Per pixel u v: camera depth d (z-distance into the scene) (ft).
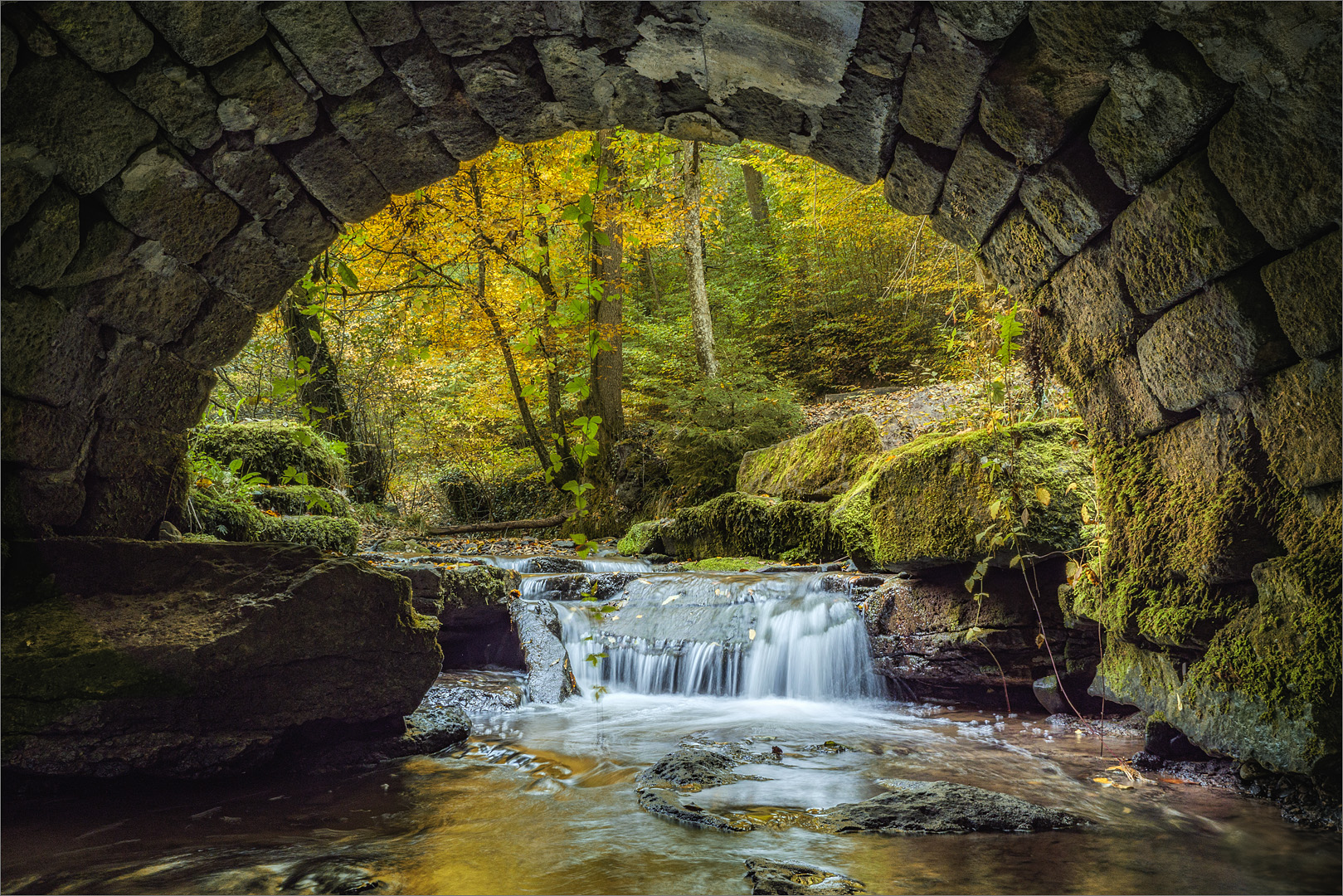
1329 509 8.38
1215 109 8.02
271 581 11.95
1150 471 10.74
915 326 45.09
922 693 17.38
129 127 9.45
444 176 12.30
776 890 7.32
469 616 19.20
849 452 27.12
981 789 10.20
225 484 17.93
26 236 9.32
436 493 45.21
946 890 7.39
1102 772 11.45
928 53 9.38
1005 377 19.81
